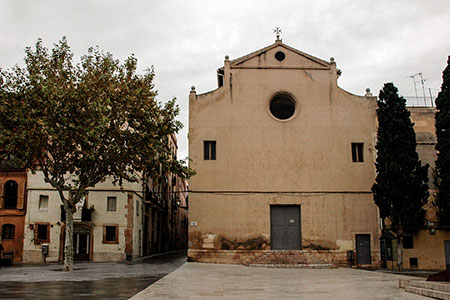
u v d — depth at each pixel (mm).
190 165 32312
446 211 30750
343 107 33656
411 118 34406
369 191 32594
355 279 20500
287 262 30688
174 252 58500
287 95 33750
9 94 25484
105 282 18297
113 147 26047
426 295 14148
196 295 14062
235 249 31297
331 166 32750
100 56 27531
